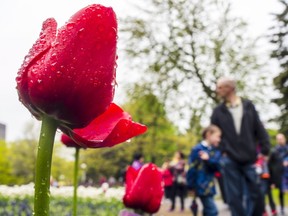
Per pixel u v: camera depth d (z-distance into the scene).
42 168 1.29
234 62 32.06
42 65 1.34
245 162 7.75
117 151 54.72
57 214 12.22
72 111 1.34
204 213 9.88
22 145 63.56
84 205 14.67
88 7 1.35
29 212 9.79
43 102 1.32
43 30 1.41
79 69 1.33
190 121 31.97
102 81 1.35
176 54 31.86
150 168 2.99
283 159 18.95
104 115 1.47
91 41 1.34
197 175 9.76
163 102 31.91
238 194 7.73
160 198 3.02
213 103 31.94
